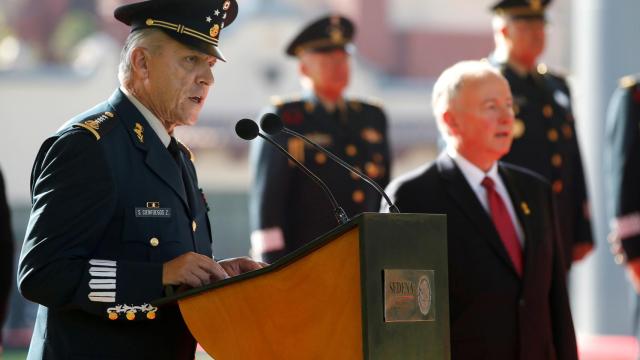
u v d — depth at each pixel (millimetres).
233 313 12078
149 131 13602
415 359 11875
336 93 24719
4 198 22031
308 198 23672
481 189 17016
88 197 12875
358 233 11586
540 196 17219
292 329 11844
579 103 39438
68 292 12641
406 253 11875
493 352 16250
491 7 23453
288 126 24188
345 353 11594
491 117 16922
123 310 12648
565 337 16969
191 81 13711
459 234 16594
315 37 24703
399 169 84938
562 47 87250
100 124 13273
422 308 11984
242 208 81500
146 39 13680
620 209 22969
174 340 13258
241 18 84125
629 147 22984
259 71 83062
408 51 102188
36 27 111812
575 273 40625
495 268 16469
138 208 13242
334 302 11688
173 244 13383
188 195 13969
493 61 23547
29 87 79062
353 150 24359
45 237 12727
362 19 101875
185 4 13703
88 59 80625
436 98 17438
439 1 102938
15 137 78875
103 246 13117
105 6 109062
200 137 81062
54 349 13039
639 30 38969
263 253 23422
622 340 38781
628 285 39469
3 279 22094
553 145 23000
